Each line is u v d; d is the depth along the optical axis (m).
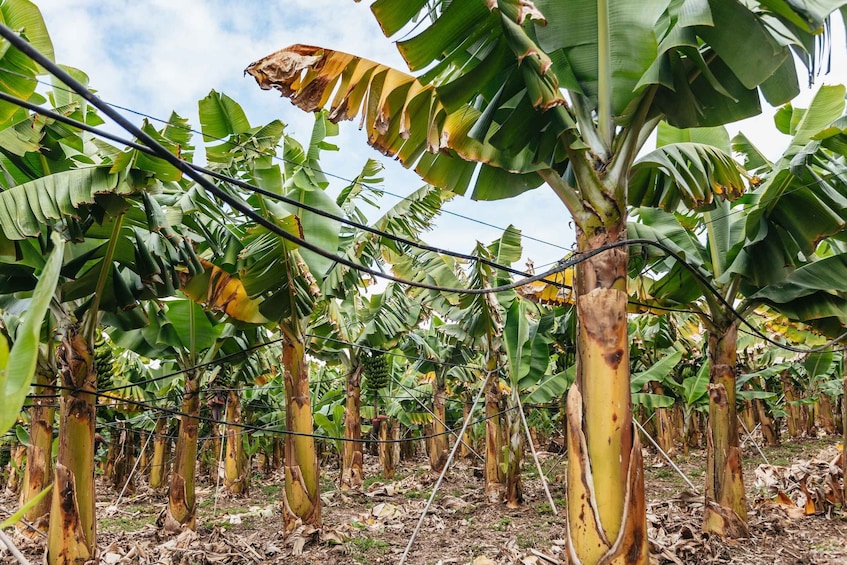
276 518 10.41
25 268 5.71
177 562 6.87
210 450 18.95
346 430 13.74
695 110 4.13
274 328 9.23
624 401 3.68
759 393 13.93
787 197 6.12
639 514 3.64
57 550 5.04
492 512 9.89
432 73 3.76
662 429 17.22
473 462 19.44
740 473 7.08
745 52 3.74
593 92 4.13
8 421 1.69
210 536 8.09
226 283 7.14
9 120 4.14
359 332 13.78
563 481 13.43
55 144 4.90
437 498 11.89
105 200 4.71
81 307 5.46
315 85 3.86
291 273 6.81
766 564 6.20
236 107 6.72
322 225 7.79
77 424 5.20
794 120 7.78
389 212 9.35
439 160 4.69
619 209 4.00
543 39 3.96
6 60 3.98
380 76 3.91
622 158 4.08
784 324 11.20
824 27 3.83
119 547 7.74
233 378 11.86
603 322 3.74
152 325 8.50
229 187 6.79
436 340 17.03
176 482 8.55
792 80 4.38
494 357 10.84
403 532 8.61
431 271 10.75
